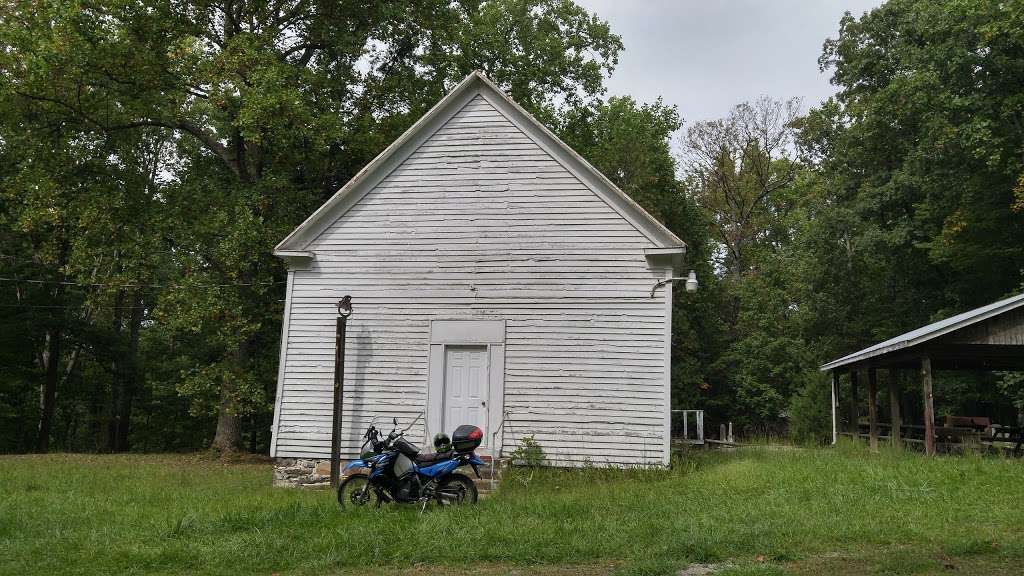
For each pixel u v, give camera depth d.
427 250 15.82
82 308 33.56
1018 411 33.41
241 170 24.03
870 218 33.62
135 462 21.23
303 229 16.11
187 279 21.02
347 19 24.39
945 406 34.91
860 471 12.99
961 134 26.70
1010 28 25.52
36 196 20.94
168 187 23.38
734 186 49.44
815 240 35.72
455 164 16.03
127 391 37.88
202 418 38.75
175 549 8.32
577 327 15.15
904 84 29.33
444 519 9.46
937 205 29.97
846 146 34.66
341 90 24.95
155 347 39.31
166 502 12.28
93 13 20.62
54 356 32.69
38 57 19.17
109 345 34.62
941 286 33.53
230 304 21.27
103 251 21.80
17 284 31.73
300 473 15.38
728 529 8.68
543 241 15.50
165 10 21.59
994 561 7.23
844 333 36.91
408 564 7.78
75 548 8.61
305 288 16.03
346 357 15.66
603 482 13.88
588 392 14.92
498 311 15.42
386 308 15.73
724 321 47.44
